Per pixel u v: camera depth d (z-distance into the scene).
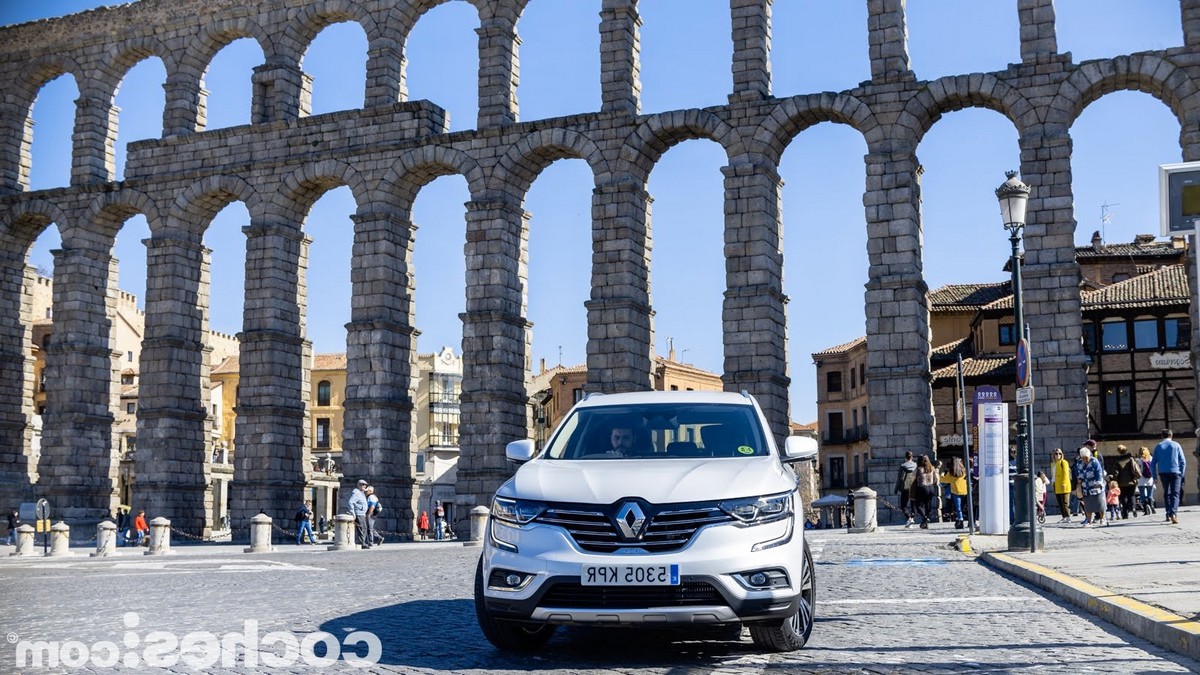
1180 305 62.97
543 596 9.91
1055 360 39.53
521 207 48.91
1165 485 30.39
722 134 44.75
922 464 36.12
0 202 57.31
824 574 18.81
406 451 49.16
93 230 56.03
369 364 48.28
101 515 55.09
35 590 19.17
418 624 12.91
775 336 43.75
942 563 20.73
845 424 91.88
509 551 10.16
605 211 45.69
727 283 43.94
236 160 52.78
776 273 44.59
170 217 53.25
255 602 15.91
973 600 14.30
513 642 10.73
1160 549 20.09
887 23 43.56
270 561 29.02
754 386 42.97
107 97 57.38
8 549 45.56
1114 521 33.53
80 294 55.31
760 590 9.81
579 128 46.66
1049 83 41.03
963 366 70.62
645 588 9.72
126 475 89.12
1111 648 10.41
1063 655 10.06
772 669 9.60
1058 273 39.91
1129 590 13.20
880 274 42.22
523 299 48.62
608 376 44.53
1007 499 26.75
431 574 21.45
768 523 10.07
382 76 50.38
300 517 48.66
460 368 108.25
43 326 99.44
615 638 11.57
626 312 44.66
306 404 52.09
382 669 9.87
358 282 49.12
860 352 89.00
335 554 34.34
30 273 58.91
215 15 54.16
